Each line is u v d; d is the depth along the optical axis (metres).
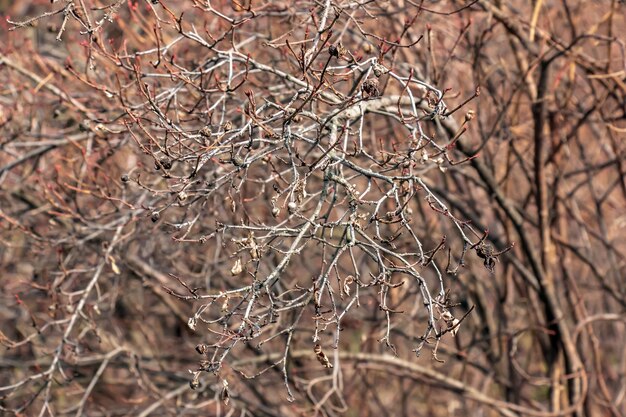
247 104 6.14
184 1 8.34
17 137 8.49
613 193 11.39
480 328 10.44
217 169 7.11
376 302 9.87
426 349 11.09
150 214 6.72
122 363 9.52
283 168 8.49
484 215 10.54
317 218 5.28
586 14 9.84
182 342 10.84
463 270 10.23
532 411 9.47
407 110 6.84
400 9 7.91
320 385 10.88
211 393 9.66
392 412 11.26
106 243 8.03
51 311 7.94
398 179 5.11
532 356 11.80
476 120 9.27
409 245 9.50
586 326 10.32
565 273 9.96
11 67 8.20
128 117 7.06
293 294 9.45
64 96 8.33
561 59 9.56
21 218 9.09
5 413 9.05
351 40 8.14
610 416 10.83
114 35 8.92
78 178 8.00
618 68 9.45
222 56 5.96
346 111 5.85
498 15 8.34
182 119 7.10
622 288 10.32
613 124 9.30
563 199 9.79
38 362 9.42
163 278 9.16
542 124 8.74
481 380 11.53
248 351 10.55
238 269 4.95
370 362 9.98
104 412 9.82
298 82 5.69
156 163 5.30
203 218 8.55
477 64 8.50
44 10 10.48
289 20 7.28
